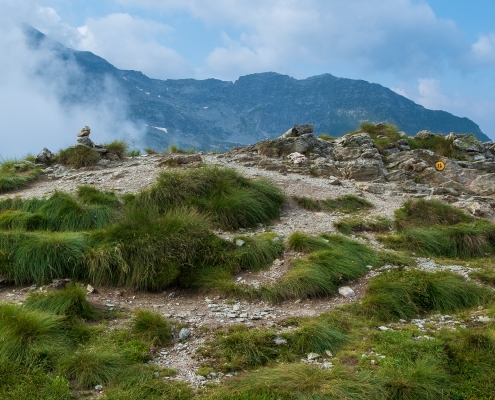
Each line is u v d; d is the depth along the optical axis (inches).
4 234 447.8
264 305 406.9
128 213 496.4
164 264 431.2
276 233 537.3
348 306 399.2
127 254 434.3
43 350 291.1
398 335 344.5
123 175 688.4
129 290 422.0
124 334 330.0
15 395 254.2
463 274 475.8
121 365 290.5
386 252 515.8
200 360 313.9
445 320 390.3
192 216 493.4
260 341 328.2
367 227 599.8
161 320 348.5
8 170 702.5
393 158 911.0
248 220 573.6
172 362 310.3
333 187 733.9
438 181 830.5
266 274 452.1
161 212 549.6
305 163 835.4
